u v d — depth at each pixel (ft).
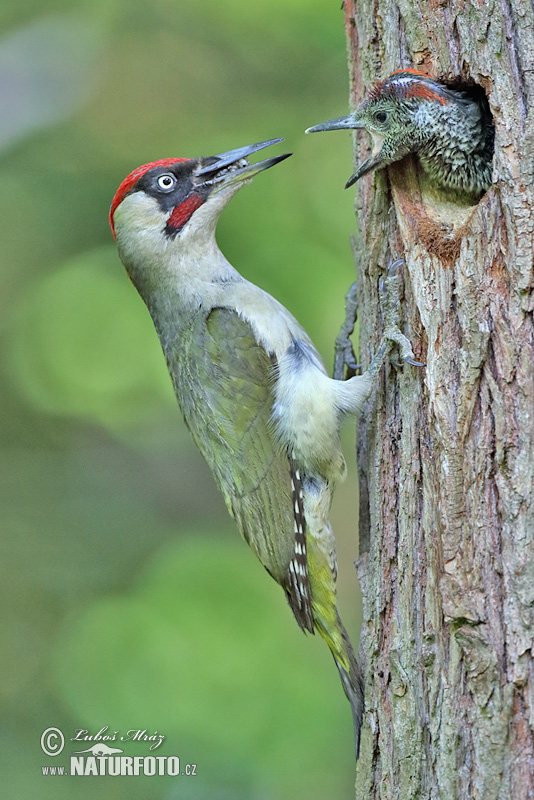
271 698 40.88
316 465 26.07
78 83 53.42
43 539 52.06
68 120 52.85
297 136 49.29
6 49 53.57
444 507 20.81
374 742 22.65
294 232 45.34
